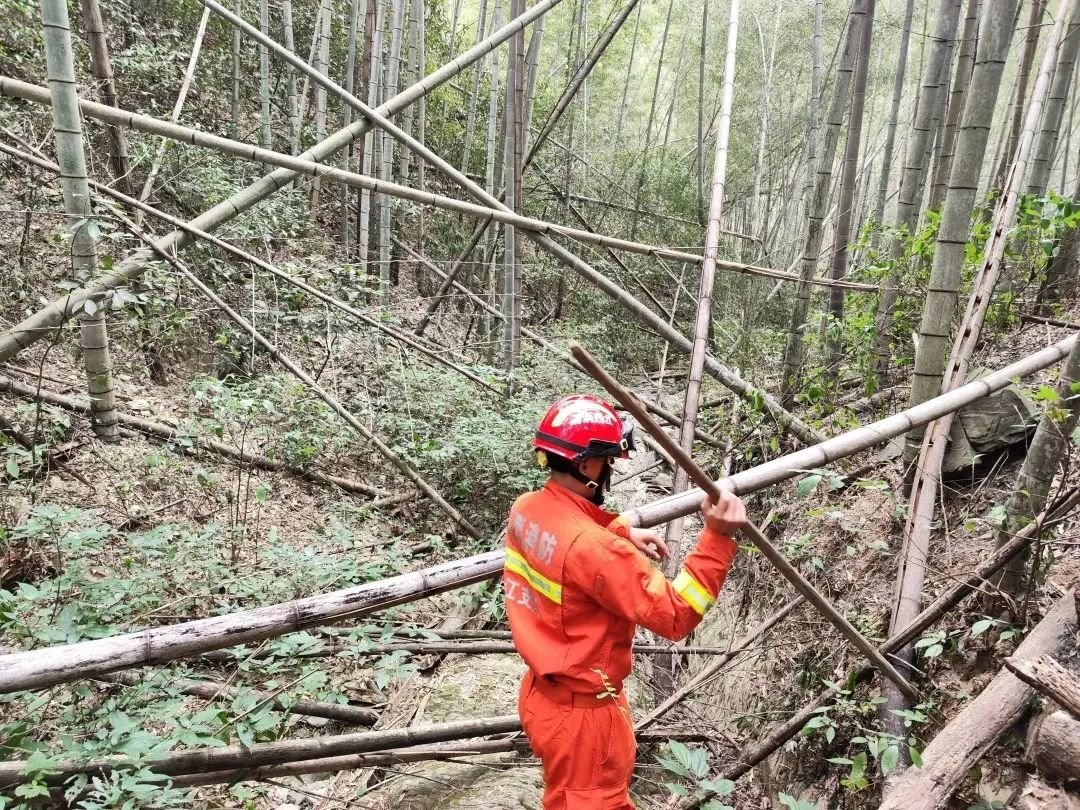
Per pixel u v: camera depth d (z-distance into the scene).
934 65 5.51
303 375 5.84
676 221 13.69
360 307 7.72
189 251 6.88
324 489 5.93
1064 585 2.80
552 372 7.76
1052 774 2.09
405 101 5.55
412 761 3.09
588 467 2.01
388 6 11.10
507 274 7.83
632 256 13.08
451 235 12.24
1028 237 4.02
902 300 5.23
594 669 1.97
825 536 4.12
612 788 2.05
